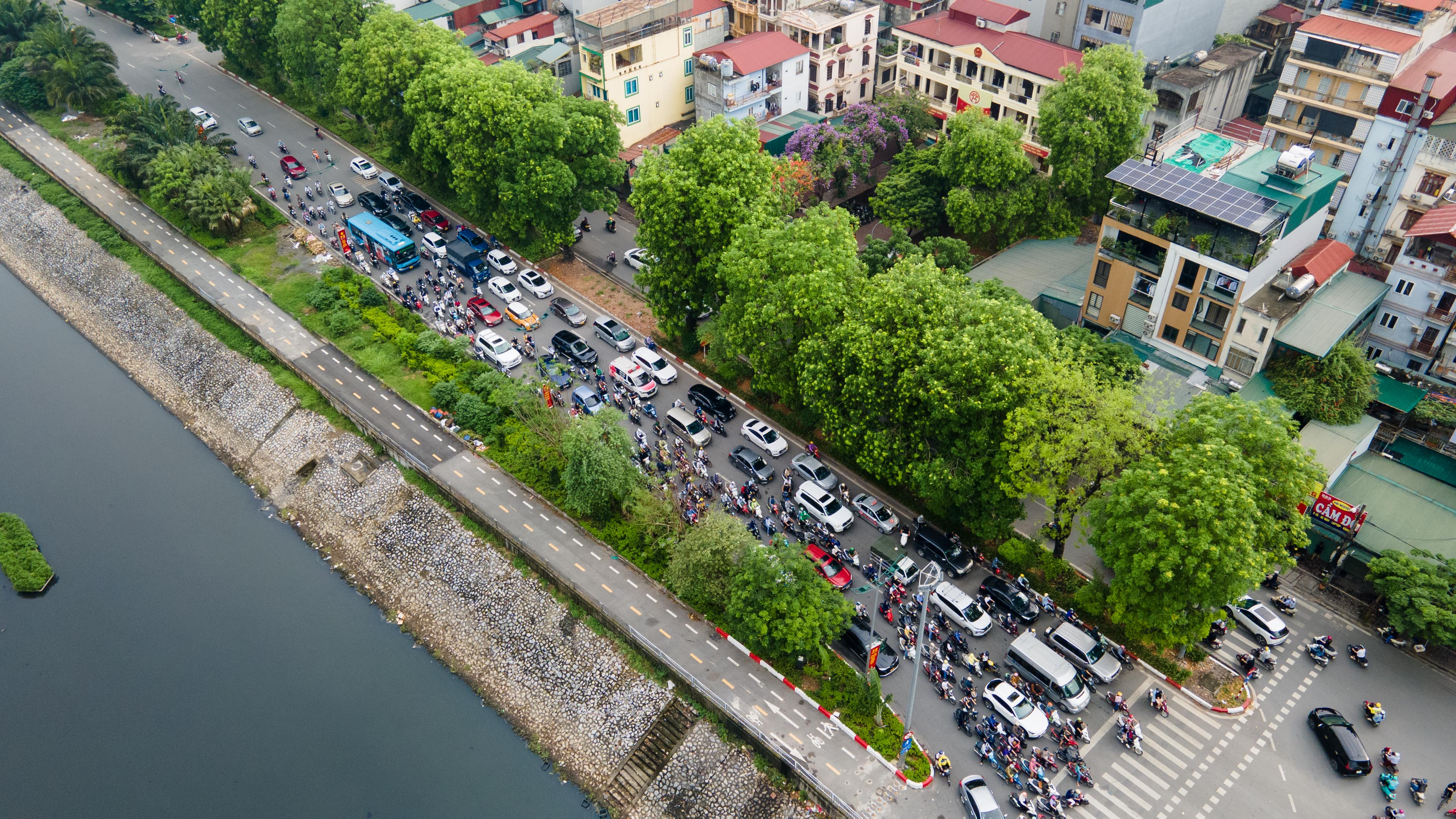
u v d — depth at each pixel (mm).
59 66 142000
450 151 108188
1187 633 62844
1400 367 83750
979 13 118562
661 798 65438
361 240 116188
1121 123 97438
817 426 88125
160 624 81250
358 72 119875
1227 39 116750
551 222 107625
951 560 74562
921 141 118875
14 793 69438
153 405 104938
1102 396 66625
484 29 147875
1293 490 61000
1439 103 82312
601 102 107875
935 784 61844
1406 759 62125
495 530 81188
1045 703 65812
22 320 117750
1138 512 61031
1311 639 69938
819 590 66438
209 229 117250
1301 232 81125
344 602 82562
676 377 96000
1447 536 70625
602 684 71375
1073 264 100438
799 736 64875
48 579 84875
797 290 77062
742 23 136625
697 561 69875
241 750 71375
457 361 98438
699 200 88062
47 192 132125
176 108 131000
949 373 68750
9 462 97000
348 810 67250
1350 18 90750
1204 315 82625
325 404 97500
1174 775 62031
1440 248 77938
